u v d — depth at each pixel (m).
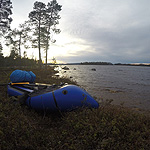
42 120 3.81
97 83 14.25
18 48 45.62
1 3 26.92
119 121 3.26
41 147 2.59
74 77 19.59
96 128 3.12
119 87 12.18
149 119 3.90
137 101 7.42
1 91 6.44
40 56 34.00
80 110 4.14
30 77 6.10
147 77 24.47
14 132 2.78
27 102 4.67
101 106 4.89
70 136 3.01
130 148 2.46
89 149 2.57
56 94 4.20
